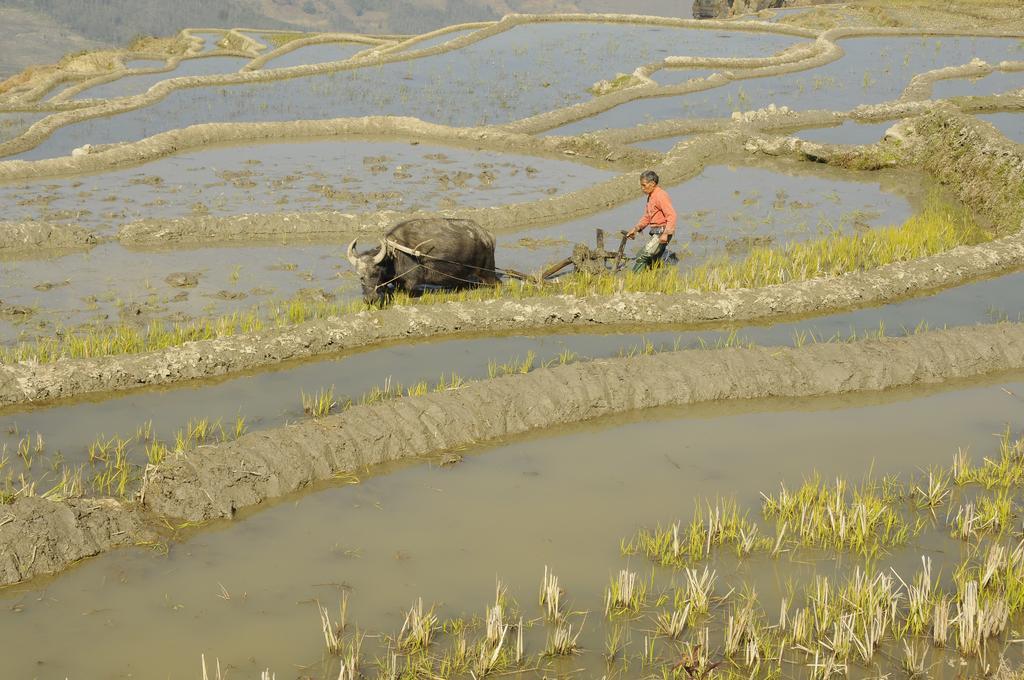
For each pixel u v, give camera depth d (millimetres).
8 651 6672
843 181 21859
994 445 10047
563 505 8766
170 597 7324
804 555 8000
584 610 7246
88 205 18453
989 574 7402
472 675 6531
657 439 10117
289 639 6883
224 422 10195
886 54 38906
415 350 12211
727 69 36531
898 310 13898
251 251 15977
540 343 12523
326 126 25766
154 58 47188
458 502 8781
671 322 13234
